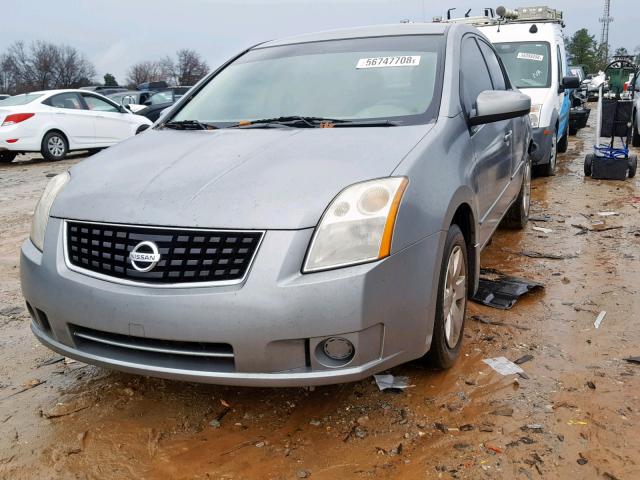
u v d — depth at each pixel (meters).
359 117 3.48
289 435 2.76
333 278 2.47
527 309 4.07
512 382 3.12
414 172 2.80
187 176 2.86
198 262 2.53
